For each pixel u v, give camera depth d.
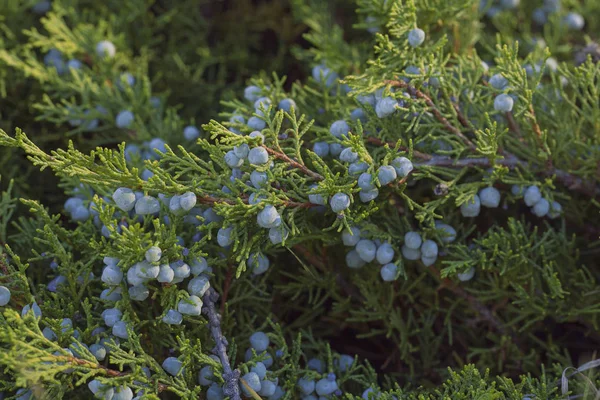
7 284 0.49
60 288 0.50
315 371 0.51
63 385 0.47
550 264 0.52
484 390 0.48
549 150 0.53
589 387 0.50
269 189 0.48
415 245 0.51
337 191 0.48
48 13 0.60
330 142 0.51
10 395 0.50
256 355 0.49
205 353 0.50
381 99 0.51
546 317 0.55
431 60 0.52
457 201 0.50
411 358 0.54
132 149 0.57
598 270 0.56
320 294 0.57
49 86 0.59
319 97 0.57
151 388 0.47
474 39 0.59
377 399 0.50
